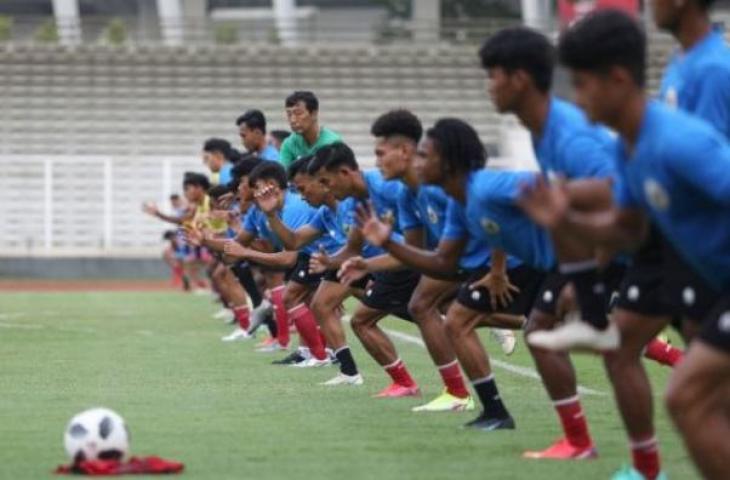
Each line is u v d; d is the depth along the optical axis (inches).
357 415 941.2
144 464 697.0
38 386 1131.3
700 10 644.7
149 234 3373.5
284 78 3649.1
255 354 1471.5
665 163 503.2
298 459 746.8
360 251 1023.0
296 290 1327.5
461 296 845.8
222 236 1619.1
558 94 3090.6
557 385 739.4
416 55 3718.0
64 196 3358.8
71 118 3543.3
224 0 5472.4
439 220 879.1
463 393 966.4
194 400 1032.8
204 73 3636.8
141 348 1542.8
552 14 4254.4
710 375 510.0
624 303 649.0
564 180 577.6
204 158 1886.1
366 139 3545.8
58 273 3289.9
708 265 524.4
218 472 703.1
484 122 3577.8
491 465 725.3
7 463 729.0
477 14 4955.7
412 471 706.8
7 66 3629.4
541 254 718.5
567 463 730.8
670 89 658.2
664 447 791.7
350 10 5472.4
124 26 3932.1
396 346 1558.8
